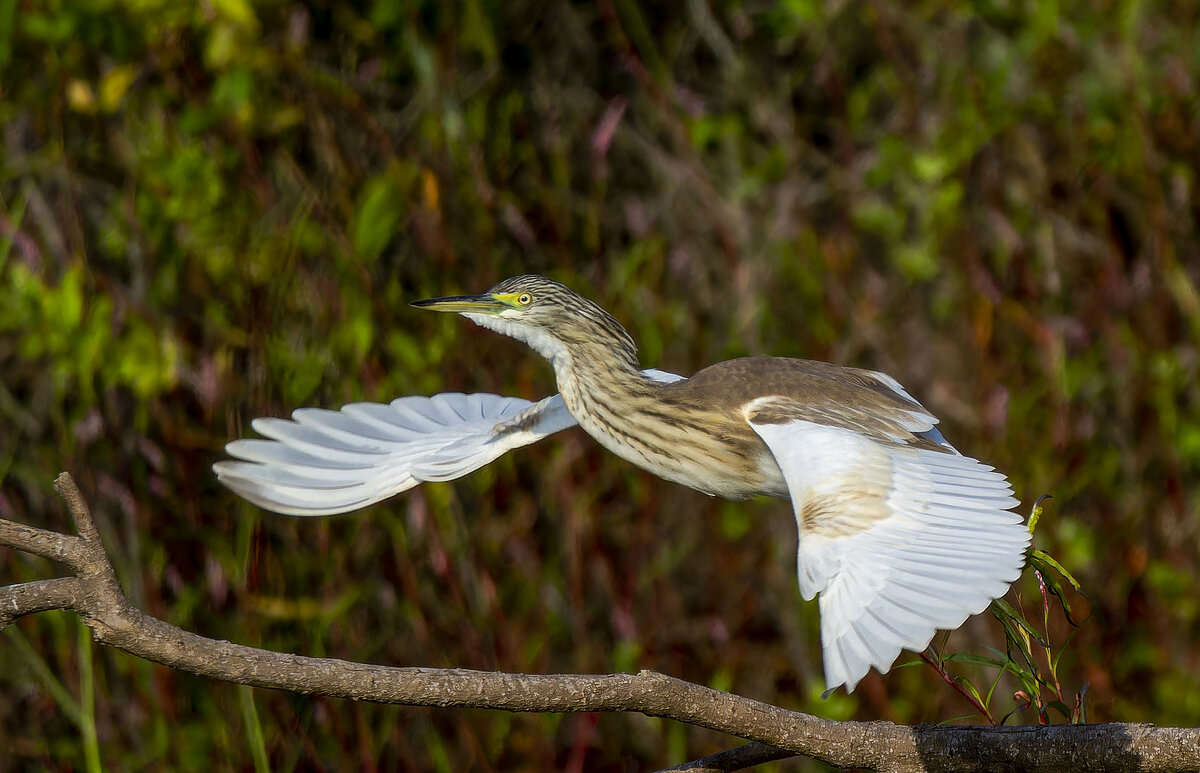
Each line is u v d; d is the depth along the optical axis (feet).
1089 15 42.42
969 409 41.06
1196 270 42.63
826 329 41.52
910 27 42.93
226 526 37.32
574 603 38.88
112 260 37.91
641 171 43.29
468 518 39.32
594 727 38.11
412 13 38.86
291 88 38.09
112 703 36.68
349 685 16.89
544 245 41.29
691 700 18.03
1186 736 17.71
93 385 37.01
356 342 37.11
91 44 36.96
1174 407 41.14
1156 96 43.04
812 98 44.32
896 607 17.80
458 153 39.63
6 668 36.68
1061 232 42.93
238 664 16.62
